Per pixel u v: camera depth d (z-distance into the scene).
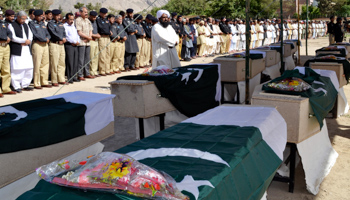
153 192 2.18
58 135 4.00
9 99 8.45
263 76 9.88
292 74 4.96
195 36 17.97
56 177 2.40
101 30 12.04
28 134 3.65
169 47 8.05
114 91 5.65
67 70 10.97
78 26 10.99
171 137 3.35
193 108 6.29
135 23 13.67
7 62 8.91
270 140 3.53
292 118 4.25
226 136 3.31
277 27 27.16
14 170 3.57
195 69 6.57
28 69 9.48
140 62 14.44
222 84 7.93
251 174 2.87
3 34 8.67
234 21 21.98
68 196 2.21
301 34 32.25
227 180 2.58
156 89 5.65
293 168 4.29
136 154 2.96
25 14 9.15
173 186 2.31
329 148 5.28
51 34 10.12
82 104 4.42
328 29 17.53
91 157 2.56
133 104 5.53
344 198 4.16
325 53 10.07
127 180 2.22
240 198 2.61
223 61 7.75
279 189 4.45
